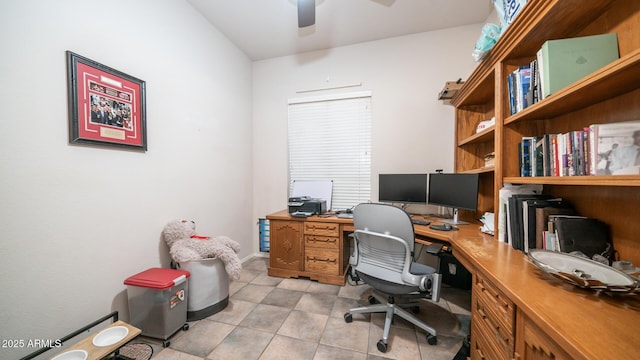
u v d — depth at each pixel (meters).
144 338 1.48
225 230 2.55
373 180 2.68
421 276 1.34
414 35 2.50
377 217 1.45
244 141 2.89
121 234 1.51
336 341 1.47
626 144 0.78
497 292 0.95
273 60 2.99
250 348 1.41
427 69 2.47
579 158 0.93
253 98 3.05
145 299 1.46
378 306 1.64
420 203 2.23
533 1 0.99
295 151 2.98
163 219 1.82
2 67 1.03
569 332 0.57
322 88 2.83
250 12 2.18
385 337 1.40
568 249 0.98
